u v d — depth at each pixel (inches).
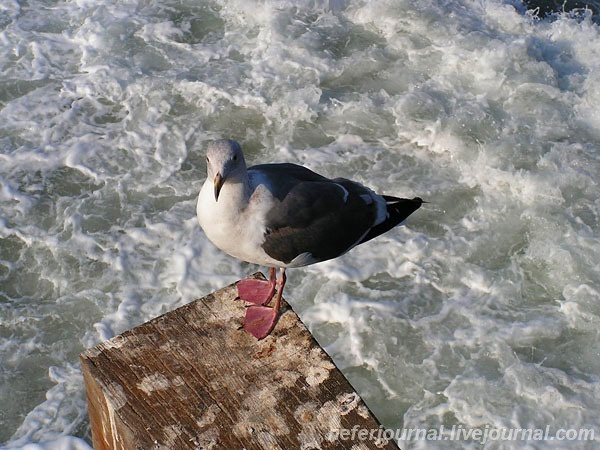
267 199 180.5
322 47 413.1
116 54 413.7
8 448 275.1
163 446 135.3
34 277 327.0
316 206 188.1
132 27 427.2
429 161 365.4
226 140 171.3
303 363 147.1
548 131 373.4
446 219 341.4
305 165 363.3
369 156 366.9
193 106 390.0
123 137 377.1
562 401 281.0
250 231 180.5
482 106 382.6
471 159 362.9
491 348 297.6
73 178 359.9
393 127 378.0
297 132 379.2
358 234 202.5
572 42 414.0
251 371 145.8
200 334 151.9
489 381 288.0
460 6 430.9
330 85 398.9
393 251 325.7
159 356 147.6
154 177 359.9
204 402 141.0
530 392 283.9
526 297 314.7
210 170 173.6
